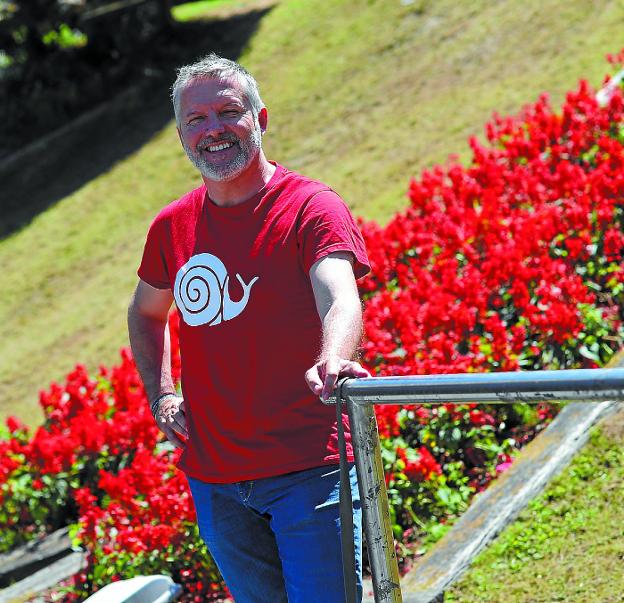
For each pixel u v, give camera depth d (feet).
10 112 63.26
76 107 62.18
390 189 38.19
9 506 22.29
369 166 41.47
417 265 21.43
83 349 37.93
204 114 8.63
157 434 20.36
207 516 8.80
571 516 13.24
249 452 8.36
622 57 31.07
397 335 18.99
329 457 8.15
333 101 49.90
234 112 8.64
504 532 13.44
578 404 15.23
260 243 8.49
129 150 55.47
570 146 24.02
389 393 6.41
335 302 7.81
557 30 44.68
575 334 17.61
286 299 8.35
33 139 61.77
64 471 21.98
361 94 49.26
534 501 13.73
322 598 8.05
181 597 16.94
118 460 21.85
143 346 9.87
